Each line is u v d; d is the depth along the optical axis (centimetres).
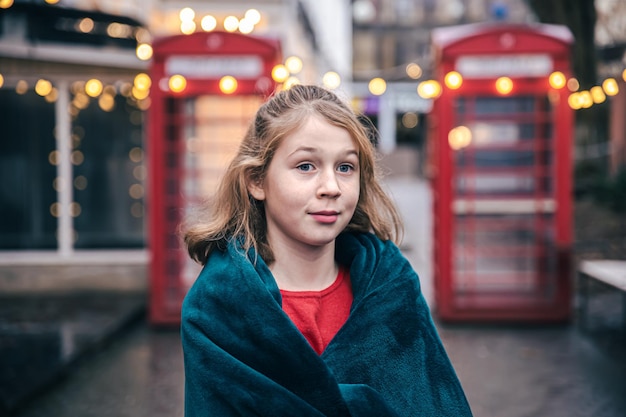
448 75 738
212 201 190
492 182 845
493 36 729
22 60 851
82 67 852
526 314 775
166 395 550
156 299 775
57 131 905
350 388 155
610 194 1305
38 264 902
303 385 153
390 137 3547
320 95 175
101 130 916
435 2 4325
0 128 916
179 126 803
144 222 927
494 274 896
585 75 1260
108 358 658
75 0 915
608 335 728
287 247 175
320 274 178
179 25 1269
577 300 884
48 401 533
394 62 4347
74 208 920
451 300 782
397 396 160
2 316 782
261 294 158
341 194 166
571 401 530
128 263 902
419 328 170
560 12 1254
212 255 176
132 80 855
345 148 167
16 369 576
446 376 169
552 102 796
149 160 762
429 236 1443
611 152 1526
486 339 721
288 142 167
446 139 758
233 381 152
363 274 174
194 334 160
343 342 162
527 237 977
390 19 4344
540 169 771
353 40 4341
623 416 497
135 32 879
